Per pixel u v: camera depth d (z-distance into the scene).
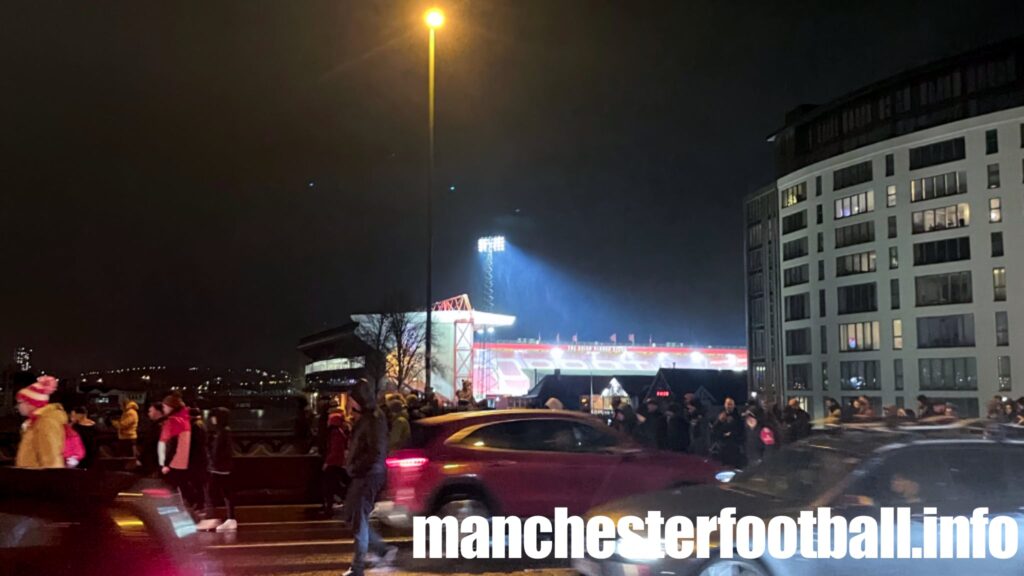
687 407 16.69
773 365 81.19
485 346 107.00
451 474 9.78
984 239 62.00
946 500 6.74
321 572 9.06
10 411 20.53
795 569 6.52
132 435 16.62
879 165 69.44
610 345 121.88
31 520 3.98
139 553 3.98
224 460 12.28
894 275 67.56
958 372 62.69
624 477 10.21
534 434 10.30
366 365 77.50
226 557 9.95
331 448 13.76
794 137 79.50
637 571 6.77
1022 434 7.20
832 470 7.02
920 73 67.25
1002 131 61.75
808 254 76.25
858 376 70.00
